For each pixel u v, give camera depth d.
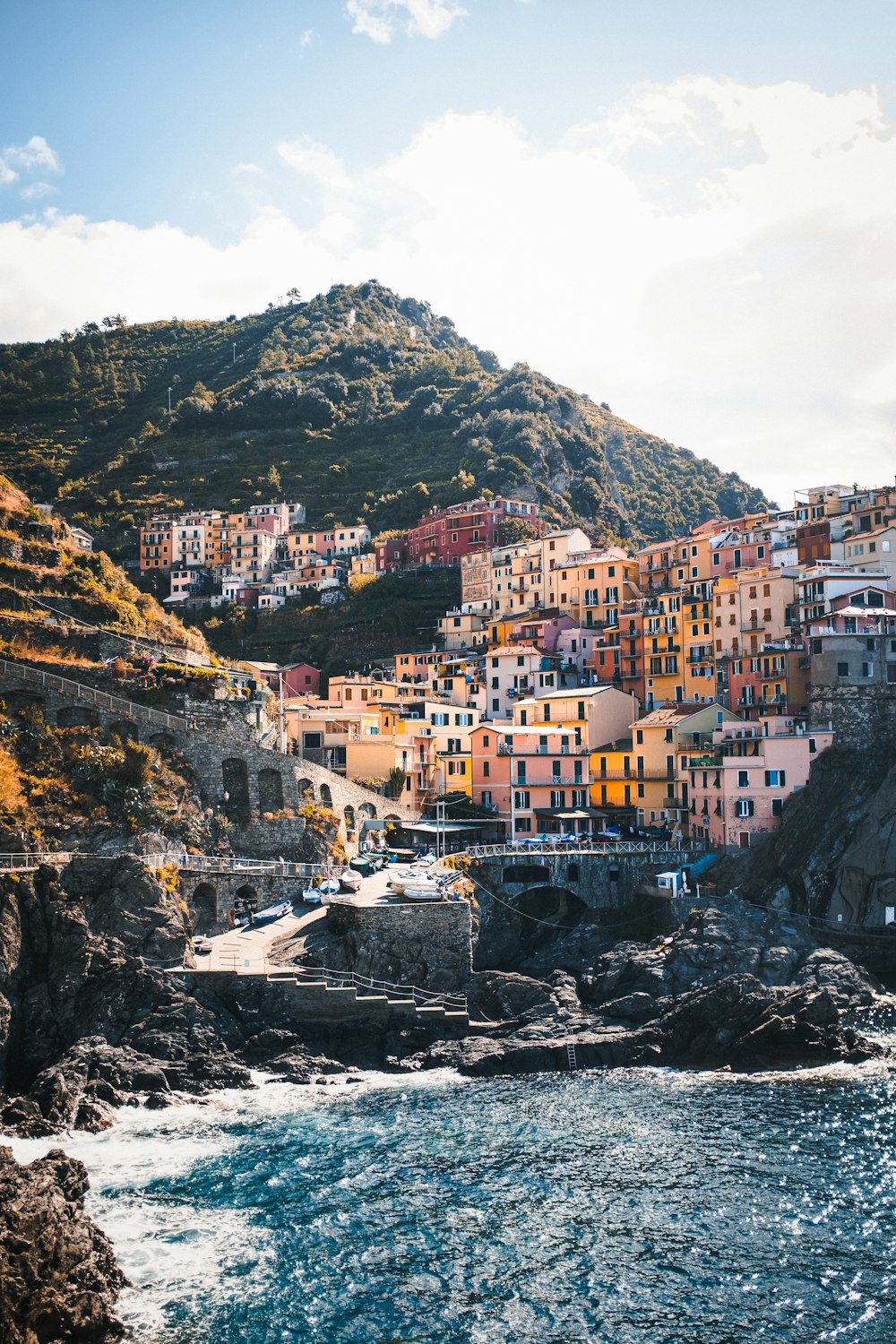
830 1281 53.22
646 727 137.12
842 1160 67.00
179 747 109.75
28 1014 82.12
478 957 110.50
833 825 116.94
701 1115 75.31
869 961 110.38
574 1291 52.38
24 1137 68.69
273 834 110.75
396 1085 81.94
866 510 157.88
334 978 91.81
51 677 105.81
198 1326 48.88
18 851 89.69
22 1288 45.19
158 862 96.50
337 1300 51.25
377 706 154.12
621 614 171.00
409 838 132.62
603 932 115.00
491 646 188.62
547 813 136.75
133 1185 62.69
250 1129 71.88
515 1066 85.88
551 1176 64.88
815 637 127.81
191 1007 84.19
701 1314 50.59
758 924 106.69
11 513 134.25
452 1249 56.16
